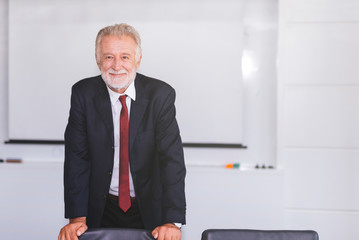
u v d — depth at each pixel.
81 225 1.62
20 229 3.10
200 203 3.00
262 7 3.08
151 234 1.59
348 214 3.04
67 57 3.14
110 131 2.16
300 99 3.06
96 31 3.12
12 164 3.09
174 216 2.04
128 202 2.18
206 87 3.08
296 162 3.07
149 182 2.18
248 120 3.10
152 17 3.10
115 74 2.21
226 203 3.00
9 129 3.19
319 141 3.06
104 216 2.22
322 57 3.04
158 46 3.09
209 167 3.03
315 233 1.56
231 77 3.07
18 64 3.17
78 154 2.17
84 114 2.17
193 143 3.09
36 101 3.17
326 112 3.05
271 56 3.08
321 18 3.04
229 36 3.06
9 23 3.16
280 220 2.98
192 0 3.07
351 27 3.03
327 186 3.06
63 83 3.14
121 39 2.26
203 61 3.08
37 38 3.15
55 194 3.08
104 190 2.17
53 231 3.08
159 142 2.20
